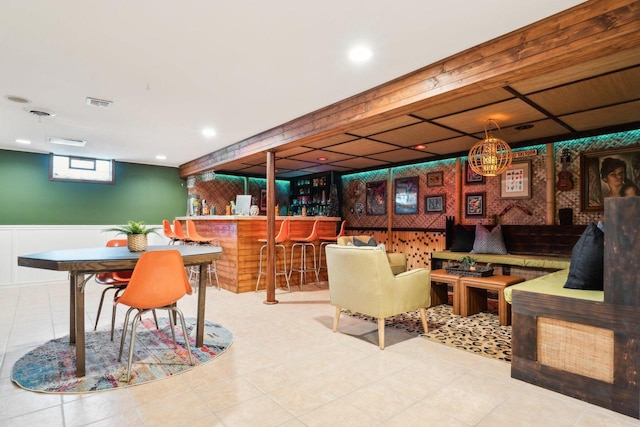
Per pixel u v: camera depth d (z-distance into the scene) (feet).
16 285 20.52
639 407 6.80
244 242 18.79
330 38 8.34
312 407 7.17
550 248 16.51
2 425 6.49
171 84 11.13
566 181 16.29
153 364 9.19
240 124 15.64
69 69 10.04
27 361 9.37
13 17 7.44
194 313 14.39
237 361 9.47
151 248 11.65
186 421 6.66
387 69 10.00
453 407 7.20
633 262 7.00
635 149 14.46
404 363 9.39
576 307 7.66
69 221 22.62
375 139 17.11
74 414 6.87
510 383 8.29
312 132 13.83
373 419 6.75
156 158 23.80
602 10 6.75
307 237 21.22
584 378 7.51
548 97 11.51
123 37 8.30
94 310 14.84
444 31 8.00
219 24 7.75
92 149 20.95
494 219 18.84
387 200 24.49
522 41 7.88
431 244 21.83
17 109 13.56
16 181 21.03
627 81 10.20
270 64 9.71
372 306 10.57
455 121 14.15
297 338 11.33
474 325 12.88
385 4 7.02
